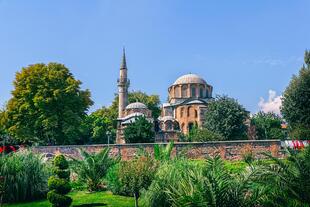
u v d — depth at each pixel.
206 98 105.75
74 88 61.22
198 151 38.06
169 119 94.81
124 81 113.25
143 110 99.31
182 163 20.47
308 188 14.97
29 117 59.66
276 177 15.42
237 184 15.41
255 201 15.01
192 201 14.46
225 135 68.12
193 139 63.00
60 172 22.22
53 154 40.88
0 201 23.81
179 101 104.50
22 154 26.75
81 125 64.38
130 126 68.56
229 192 15.09
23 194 24.64
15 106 59.81
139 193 21.75
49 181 21.75
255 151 37.66
